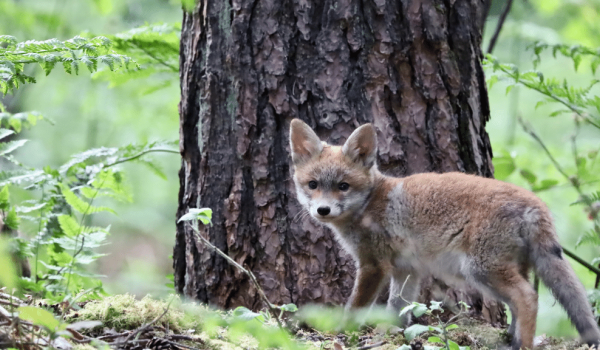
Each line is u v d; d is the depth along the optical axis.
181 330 7.66
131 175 24.39
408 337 6.60
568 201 17.20
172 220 25.42
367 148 9.77
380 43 9.62
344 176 9.62
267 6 9.60
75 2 20.70
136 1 20.47
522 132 21.53
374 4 9.60
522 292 7.96
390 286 10.33
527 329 7.75
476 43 10.12
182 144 10.26
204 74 9.91
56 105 21.31
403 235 9.31
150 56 13.62
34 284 8.77
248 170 9.77
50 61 7.81
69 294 9.45
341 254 9.86
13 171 10.97
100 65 14.97
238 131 9.70
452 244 8.73
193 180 10.17
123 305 7.95
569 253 10.96
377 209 9.59
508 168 13.16
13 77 7.90
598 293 9.90
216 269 9.86
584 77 21.44
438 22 9.64
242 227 9.75
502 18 14.47
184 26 10.47
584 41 18.41
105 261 25.75
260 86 9.68
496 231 8.27
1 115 11.37
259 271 9.74
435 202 8.95
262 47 9.64
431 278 10.09
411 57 9.70
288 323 8.73
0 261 5.02
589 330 7.50
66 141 22.70
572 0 18.41
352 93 9.73
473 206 8.59
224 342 7.34
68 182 11.63
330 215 9.35
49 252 10.24
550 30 18.70
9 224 9.80
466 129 9.92
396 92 9.71
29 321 6.23
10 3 16.33
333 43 9.64
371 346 7.80
